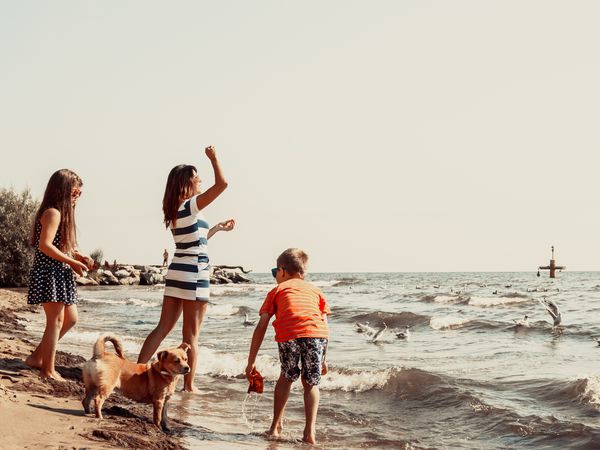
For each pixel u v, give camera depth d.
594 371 9.39
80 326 16.39
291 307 5.96
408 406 7.31
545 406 7.03
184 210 7.11
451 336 16.12
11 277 41.09
